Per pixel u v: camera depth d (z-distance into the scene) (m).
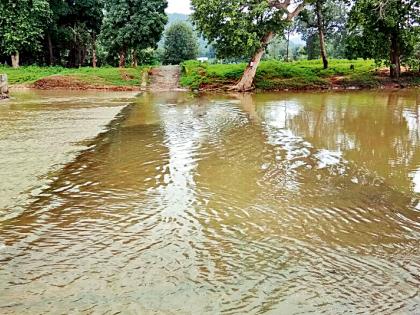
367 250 5.41
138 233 5.88
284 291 4.46
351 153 10.50
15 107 19.69
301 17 32.97
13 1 37.53
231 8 26.44
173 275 4.76
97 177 8.46
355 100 22.45
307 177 8.50
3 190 7.59
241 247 5.46
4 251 5.37
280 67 33.31
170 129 13.81
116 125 14.58
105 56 54.75
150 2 41.00
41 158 9.83
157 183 8.10
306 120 15.64
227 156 10.17
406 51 30.52
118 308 4.13
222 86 31.28
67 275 4.78
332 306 4.20
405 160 9.81
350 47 30.91
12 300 4.29
